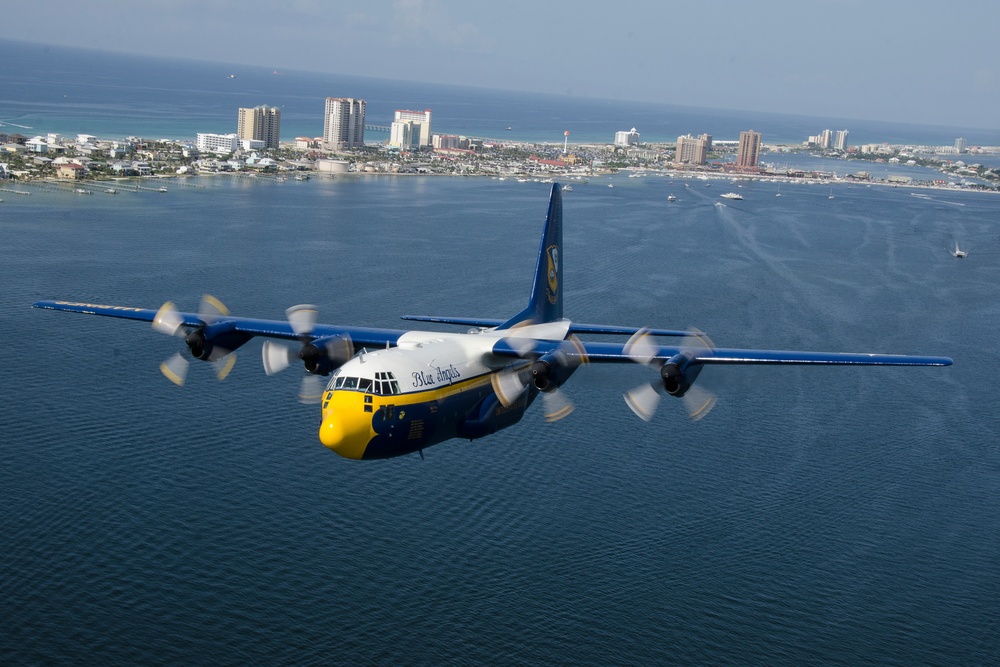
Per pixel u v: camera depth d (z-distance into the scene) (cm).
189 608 4694
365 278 12206
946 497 6362
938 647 4806
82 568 4925
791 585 5212
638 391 3478
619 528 5666
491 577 5112
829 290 13050
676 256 15275
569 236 16938
